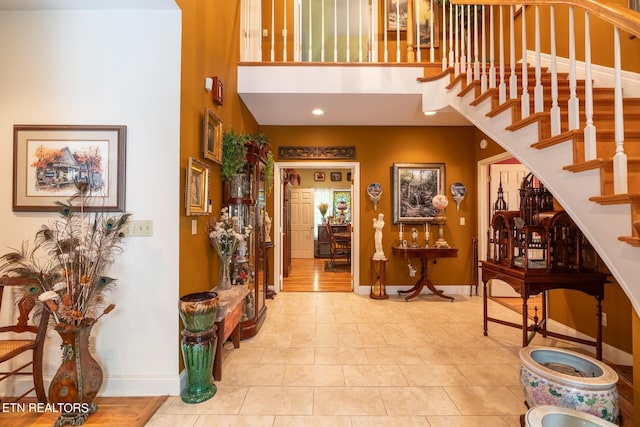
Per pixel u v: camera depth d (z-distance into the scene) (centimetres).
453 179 468
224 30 302
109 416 182
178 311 205
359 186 468
